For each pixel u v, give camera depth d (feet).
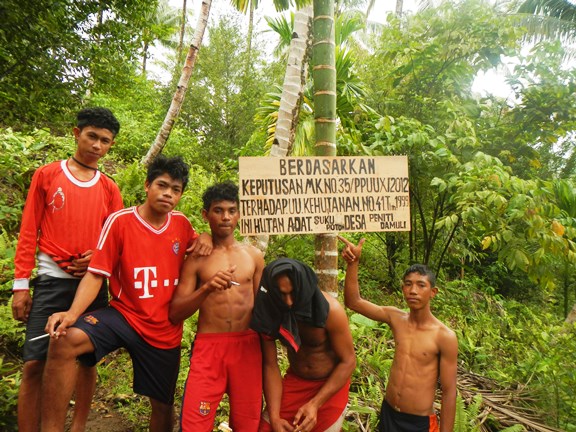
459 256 23.30
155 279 7.55
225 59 41.78
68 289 7.90
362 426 10.20
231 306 7.48
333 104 8.57
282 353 12.93
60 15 17.06
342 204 8.05
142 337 7.50
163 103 42.98
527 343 16.52
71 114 19.40
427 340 8.24
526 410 11.87
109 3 19.21
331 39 8.52
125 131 31.89
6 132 20.13
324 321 6.68
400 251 23.26
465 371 14.38
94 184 8.14
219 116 41.81
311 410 6.90
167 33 26.73
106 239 7.32
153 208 7.47
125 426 9.73
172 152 32.40
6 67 16.56
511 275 28.55
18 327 11.36
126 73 22.49
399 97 23.16
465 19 20.77
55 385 6.75
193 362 7.44
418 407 8.17
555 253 14.87
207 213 7.67
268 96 27.09
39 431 8.18
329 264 8.43
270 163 7.82
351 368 7.25
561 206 18.04
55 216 7.75
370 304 8.71
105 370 11.44
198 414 7.10
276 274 6.26
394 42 22.27
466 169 16.21
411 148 18.15
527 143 22.12
